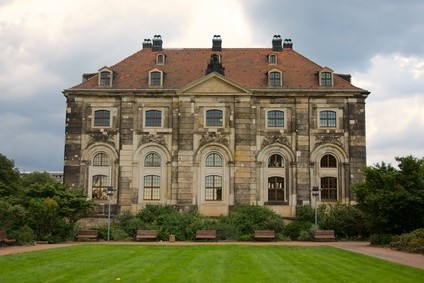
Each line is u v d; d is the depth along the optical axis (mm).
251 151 62000
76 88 63562
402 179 42281
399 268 25938
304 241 50406
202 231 50625
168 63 67562
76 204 50031
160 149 62625
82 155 62688
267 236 50344
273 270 25141
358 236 52219
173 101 63188
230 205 61062
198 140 62281
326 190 61750
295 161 62000
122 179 62188
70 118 63250
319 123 62812
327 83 63656
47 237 45469
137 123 63094
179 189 61500
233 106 62719
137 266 26359
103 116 63500
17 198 49719
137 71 66062
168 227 53188
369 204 42719
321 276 23156
